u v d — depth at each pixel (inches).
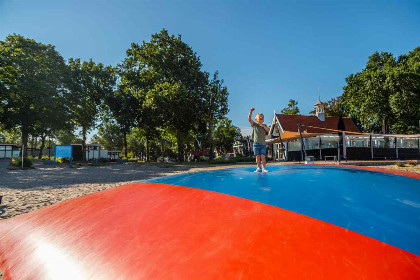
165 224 66.7
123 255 57.6
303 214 64.8
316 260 48.8
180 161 1514.5
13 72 1304.1
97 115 1669.5
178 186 97.7
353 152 1060.5
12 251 75.5
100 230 70.1
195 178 109.4
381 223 59.9
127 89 1480.1
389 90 1253.7
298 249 51.9
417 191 79.7
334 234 55.8
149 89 1343.5
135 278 50.4
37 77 1397.6
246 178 102.2
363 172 107.7
